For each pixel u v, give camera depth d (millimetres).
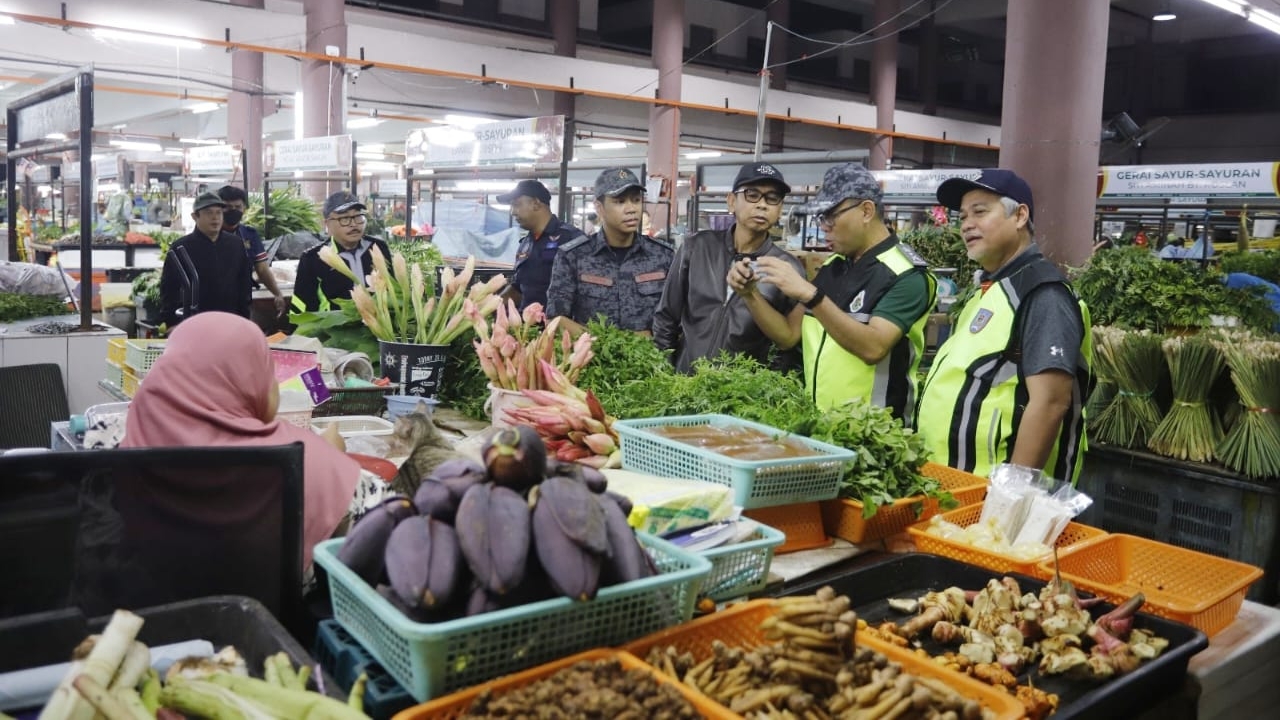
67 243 9844
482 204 12648
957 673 1545
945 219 10406
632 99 20859
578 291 4441
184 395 1899
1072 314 2844
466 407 3658
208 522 1543
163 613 1458
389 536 1479
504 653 1408
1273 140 27875
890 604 2057
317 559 1552
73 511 1436
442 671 1356
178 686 1277
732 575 1871
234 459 1552
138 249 10453
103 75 17062
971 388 2998
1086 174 8297
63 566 1431
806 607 1470
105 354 5344
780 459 2191
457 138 8258
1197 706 1888
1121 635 1882
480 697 1301
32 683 1335
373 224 11344
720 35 26203
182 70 16969
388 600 1412
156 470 1499
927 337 7023
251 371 1953
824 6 29156
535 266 5812
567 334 3086
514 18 22672
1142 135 14906
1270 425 4191
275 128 25328
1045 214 8336
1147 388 4602
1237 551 4234
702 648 1617
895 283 3230
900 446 2455
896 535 2490
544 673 1386
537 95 21984
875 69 24938
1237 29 27266
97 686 1218
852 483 2371
